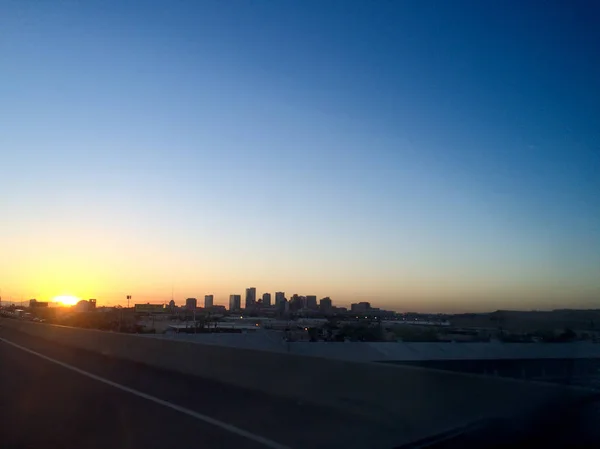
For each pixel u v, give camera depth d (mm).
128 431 9891
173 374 17812
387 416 10539
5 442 9164
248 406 12180
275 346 25000
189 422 10617
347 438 9328
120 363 21297
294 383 13148
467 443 7152
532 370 18828
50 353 25703
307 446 8875
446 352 23125
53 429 10070
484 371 20609
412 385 10266
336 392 11883
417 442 7742
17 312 99000
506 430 7000
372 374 11148
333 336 29875
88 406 12242
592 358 15484
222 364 16047
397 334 28688
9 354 25156
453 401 9406
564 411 7051
